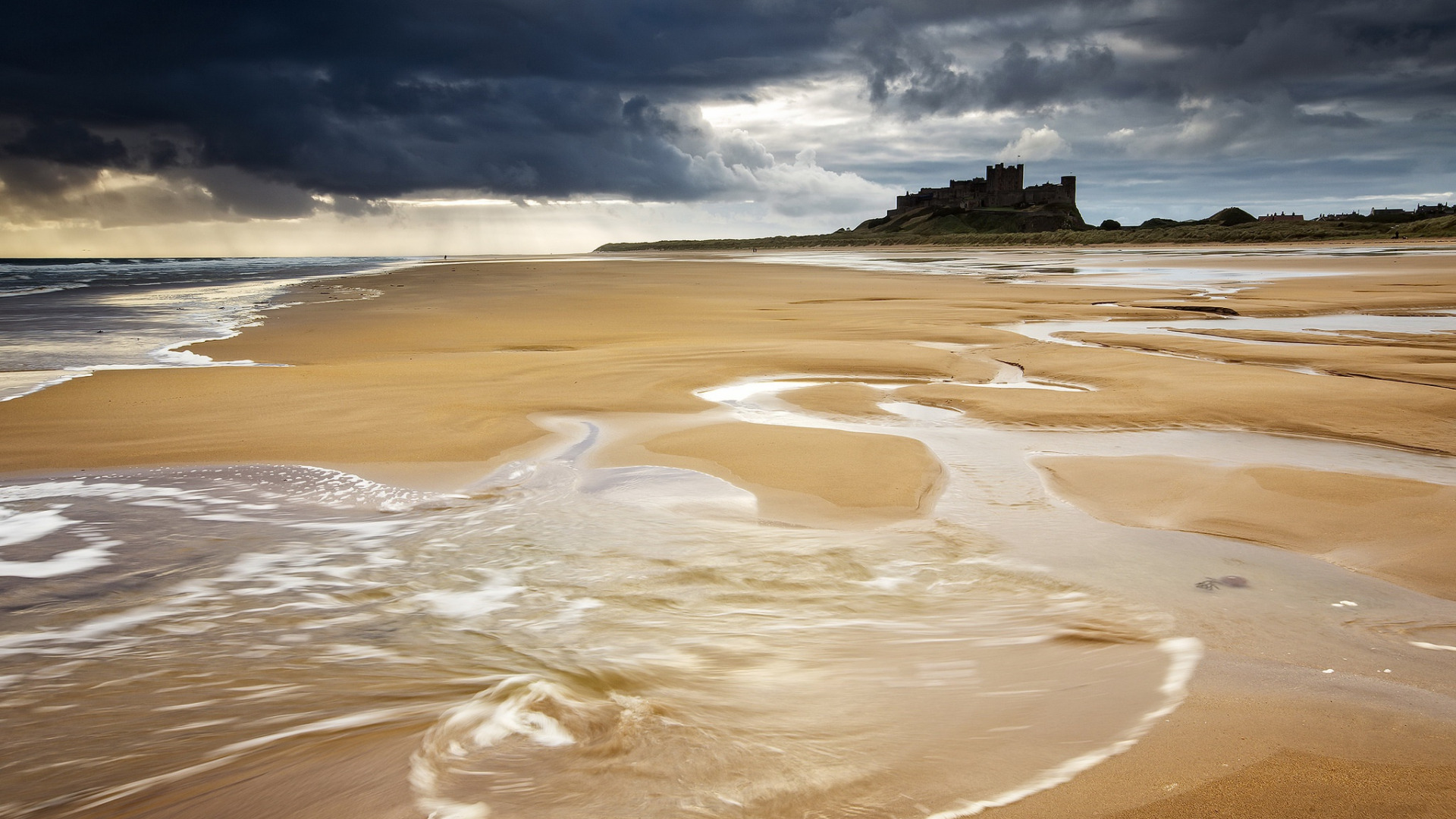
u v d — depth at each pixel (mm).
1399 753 2826
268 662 3852
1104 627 4176
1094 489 6723
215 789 2814
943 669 3705
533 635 4148
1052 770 2768
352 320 21531
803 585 4820
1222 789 2605
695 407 10117
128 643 4090
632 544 5527
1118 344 15164
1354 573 4898
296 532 5844
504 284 39188
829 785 2717
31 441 8375
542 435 8641
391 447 8141
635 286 36688
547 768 2875
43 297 31703
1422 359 12555
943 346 15789
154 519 6117
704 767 2846
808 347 15281
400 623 4328
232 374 12430
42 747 3131
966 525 5898
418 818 2584
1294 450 7945
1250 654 3814
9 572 5066
